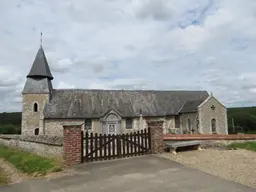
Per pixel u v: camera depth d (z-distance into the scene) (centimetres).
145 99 3397
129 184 663
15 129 4566
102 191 612
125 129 2947
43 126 2678
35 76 2991
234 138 2028
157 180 697
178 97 3625
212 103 2950
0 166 1265
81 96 3089
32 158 1245
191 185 649
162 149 1134
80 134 930
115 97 3250
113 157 1001
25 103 2888
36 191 636
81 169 838
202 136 2006
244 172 806
